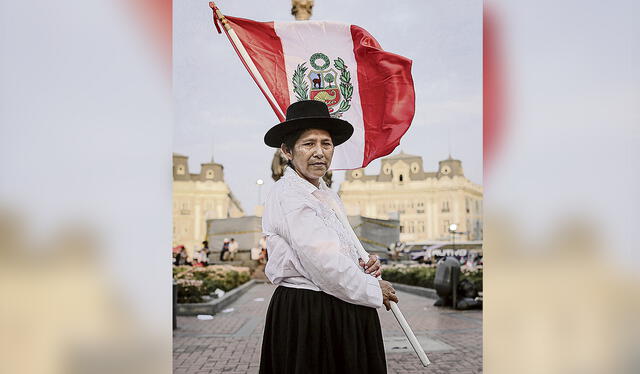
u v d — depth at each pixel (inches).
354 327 69.7
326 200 75.2
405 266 388.5
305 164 72.7
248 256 393.7
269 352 73.0
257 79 96.4
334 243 67.8
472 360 158.7
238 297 331.9
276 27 101.0
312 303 69.6
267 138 76.2
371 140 100.0
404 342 187.2
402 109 98.8
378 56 98.9
